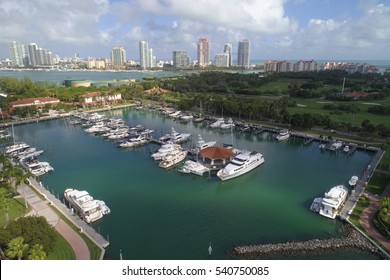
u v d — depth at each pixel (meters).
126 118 185.25
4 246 49.47
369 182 82.06
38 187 80.06
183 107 195.00
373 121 151.38
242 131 149.38
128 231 63.06
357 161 106.06
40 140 135.12
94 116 175.00
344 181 88.12
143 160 108.81
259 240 59.38
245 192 82.00
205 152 101.69
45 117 175.50
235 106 171.50
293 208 72.44
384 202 63.56
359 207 68.69
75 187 85.38
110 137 134.62
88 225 62.03
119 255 54.94
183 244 58.47
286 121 152.50
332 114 165.50
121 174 95.38
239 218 68.19
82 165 103.62
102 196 79.81
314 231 62.09
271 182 88.50
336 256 53.97
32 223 51.34
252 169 97.75
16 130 153.50
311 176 92.69
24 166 98.38
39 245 44.69
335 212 66.19
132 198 78.75
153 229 63.84
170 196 79.94
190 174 94.81
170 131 151.12
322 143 126.19
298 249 55.56
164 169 99.75
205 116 179.00
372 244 55.88
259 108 162.25
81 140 135.12
